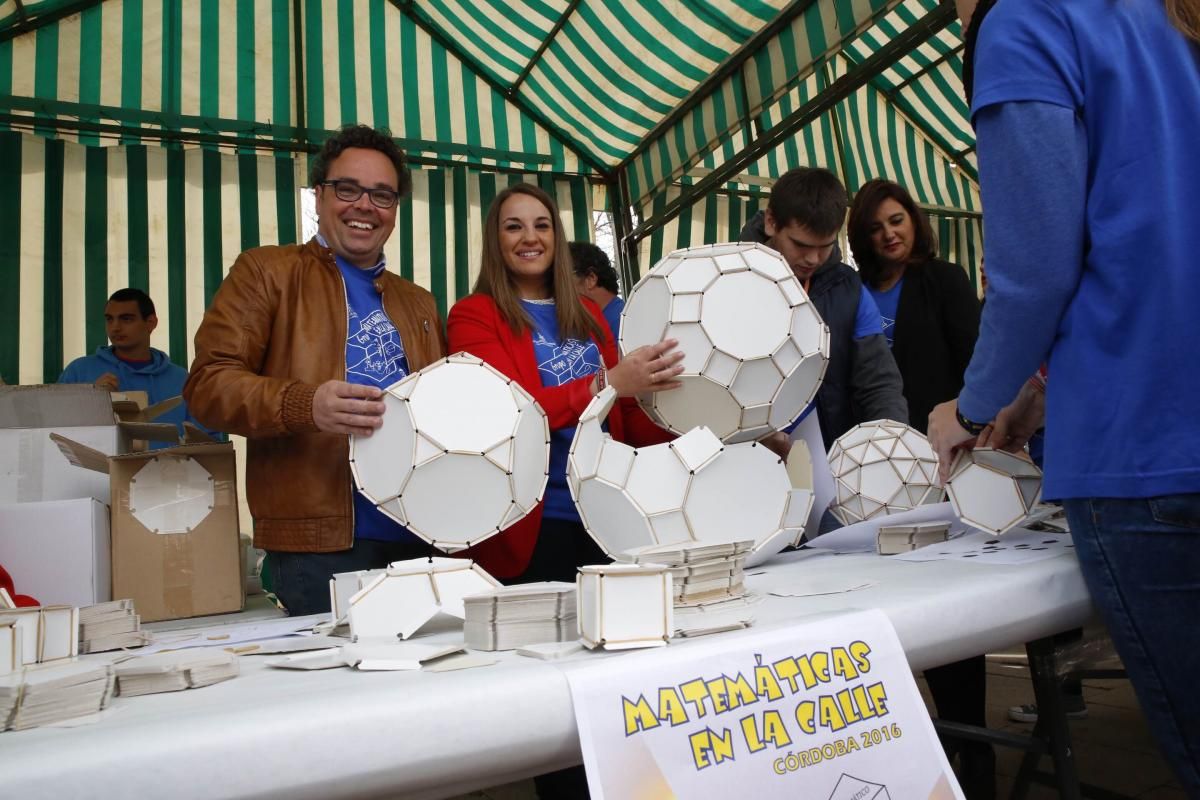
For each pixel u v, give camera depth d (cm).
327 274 183
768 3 424
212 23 504
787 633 83
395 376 185
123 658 99
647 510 130
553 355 194
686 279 139
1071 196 101
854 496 179
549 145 596
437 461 127
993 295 108
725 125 491
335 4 523
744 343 135
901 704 85
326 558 168
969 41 119
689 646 79
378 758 63
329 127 539
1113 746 257
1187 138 98
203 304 496
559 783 170
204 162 508
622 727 71
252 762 59
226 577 182
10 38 468
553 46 527
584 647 84
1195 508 93
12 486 192
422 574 108
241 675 84
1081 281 104
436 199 556
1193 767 98
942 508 156
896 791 80
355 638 101
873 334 229
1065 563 114
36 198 470
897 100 616
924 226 283
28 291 461
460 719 66
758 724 77
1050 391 108
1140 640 100
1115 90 100
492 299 194
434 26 541
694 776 72
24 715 66
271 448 170
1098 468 100
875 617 89
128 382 388
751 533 140
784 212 201
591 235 599
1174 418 95
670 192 569
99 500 187
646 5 462
